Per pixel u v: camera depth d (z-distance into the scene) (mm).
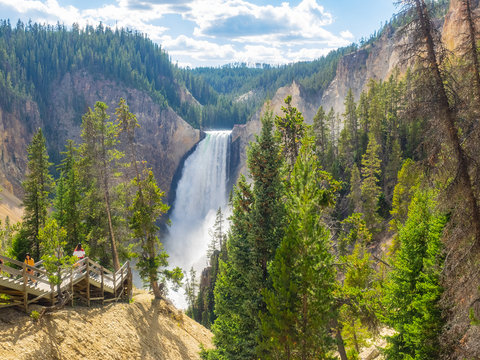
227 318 22375
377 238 51312
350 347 25672
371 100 80188
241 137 163750
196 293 94562
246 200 22562
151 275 34312
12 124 156250
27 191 37125
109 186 38688
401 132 72375
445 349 15062
